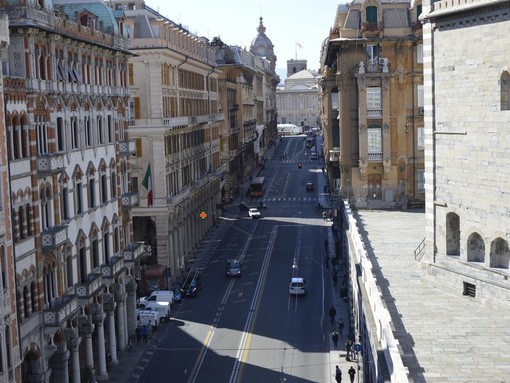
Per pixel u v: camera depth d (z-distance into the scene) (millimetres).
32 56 48969
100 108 62531
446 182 47156
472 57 43906
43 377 49219
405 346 36344
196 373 58000
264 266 92000
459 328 39031
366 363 47156
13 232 45469
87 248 58281
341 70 84125
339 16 90375
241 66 142125
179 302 78000
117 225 65938
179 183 93875
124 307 64500
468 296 45219
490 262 43656
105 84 64062
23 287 46844
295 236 108875
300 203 140375
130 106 84500
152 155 85000
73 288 55125
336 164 95625
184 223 95250
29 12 48312
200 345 64562
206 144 115812
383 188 83500
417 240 61625
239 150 154875
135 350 64125
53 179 51938
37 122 50125
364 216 76250
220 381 56031
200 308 75750
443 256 47531
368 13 82812
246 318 71688
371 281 44438
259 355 61375
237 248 103000
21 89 47281
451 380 31969
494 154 42719
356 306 58031
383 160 82875
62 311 50250
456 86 45500
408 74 82188
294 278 79562
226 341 65312
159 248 85375
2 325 42469
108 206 63750
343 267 82688
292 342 64375
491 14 42031
